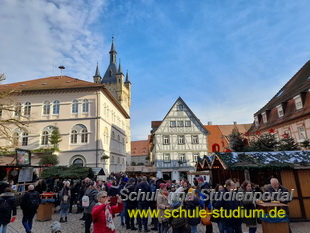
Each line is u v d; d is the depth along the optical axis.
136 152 96.44
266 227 6.01
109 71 75.19
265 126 30.03
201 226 8.84
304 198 9.40
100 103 29.69
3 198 6.55
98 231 4.34
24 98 30.66
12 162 18.66
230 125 47.22
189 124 34.53
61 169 14.16
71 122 29.31
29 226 7.69
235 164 9.68
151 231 8.17
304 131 22.38
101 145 29.03
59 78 37.22
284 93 29.55
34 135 29.23
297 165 9.51
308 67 27.22
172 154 33.47
